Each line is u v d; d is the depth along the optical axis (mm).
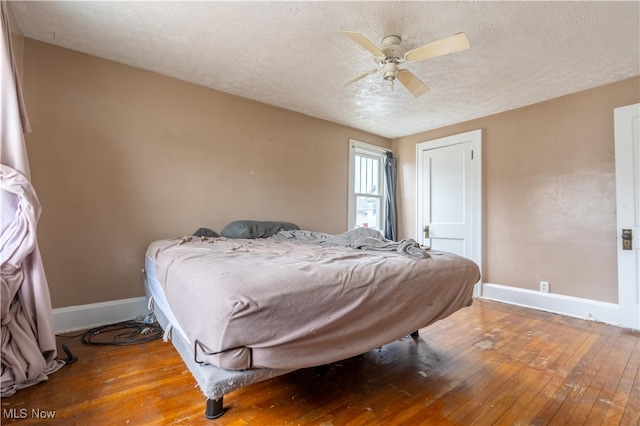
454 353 2117
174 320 1714
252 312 1153
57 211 2365
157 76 2822
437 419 1415
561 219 3176
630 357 2078
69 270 2412
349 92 3182
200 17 2020
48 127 2334
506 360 2018
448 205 4152
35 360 1591
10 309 1556
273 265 1466
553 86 2969
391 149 4883
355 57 2508
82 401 1480
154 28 2146
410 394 1613
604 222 2906
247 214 3375
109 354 1996
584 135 3037
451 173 4137
